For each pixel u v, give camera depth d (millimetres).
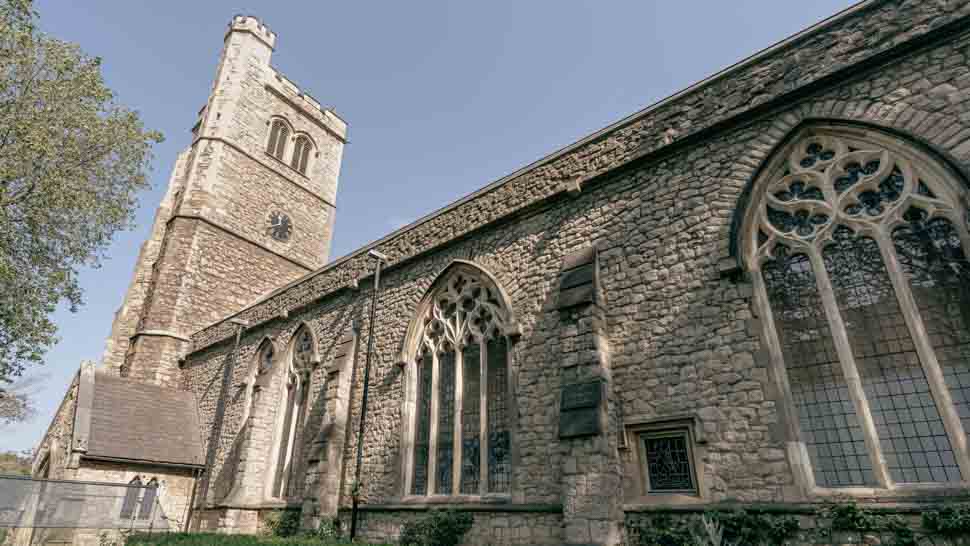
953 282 6246
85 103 13523
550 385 9312
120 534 12914
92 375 17359
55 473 15156
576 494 7527
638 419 7988
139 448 15977
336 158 31297
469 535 9242
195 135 28438
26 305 12922
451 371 11391
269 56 28703
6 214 12133
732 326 7625
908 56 7250
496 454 9781
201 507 16109
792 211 7691
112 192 14570
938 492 5676
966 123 6512
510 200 11742
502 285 10984
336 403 12734
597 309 8852
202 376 20016
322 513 11344
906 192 6766
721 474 7031
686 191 8922
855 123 7336
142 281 25047
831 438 6586
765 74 8609
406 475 10992
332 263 16375
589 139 10727
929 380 6070
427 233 13445
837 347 6758
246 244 24719
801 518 6285
